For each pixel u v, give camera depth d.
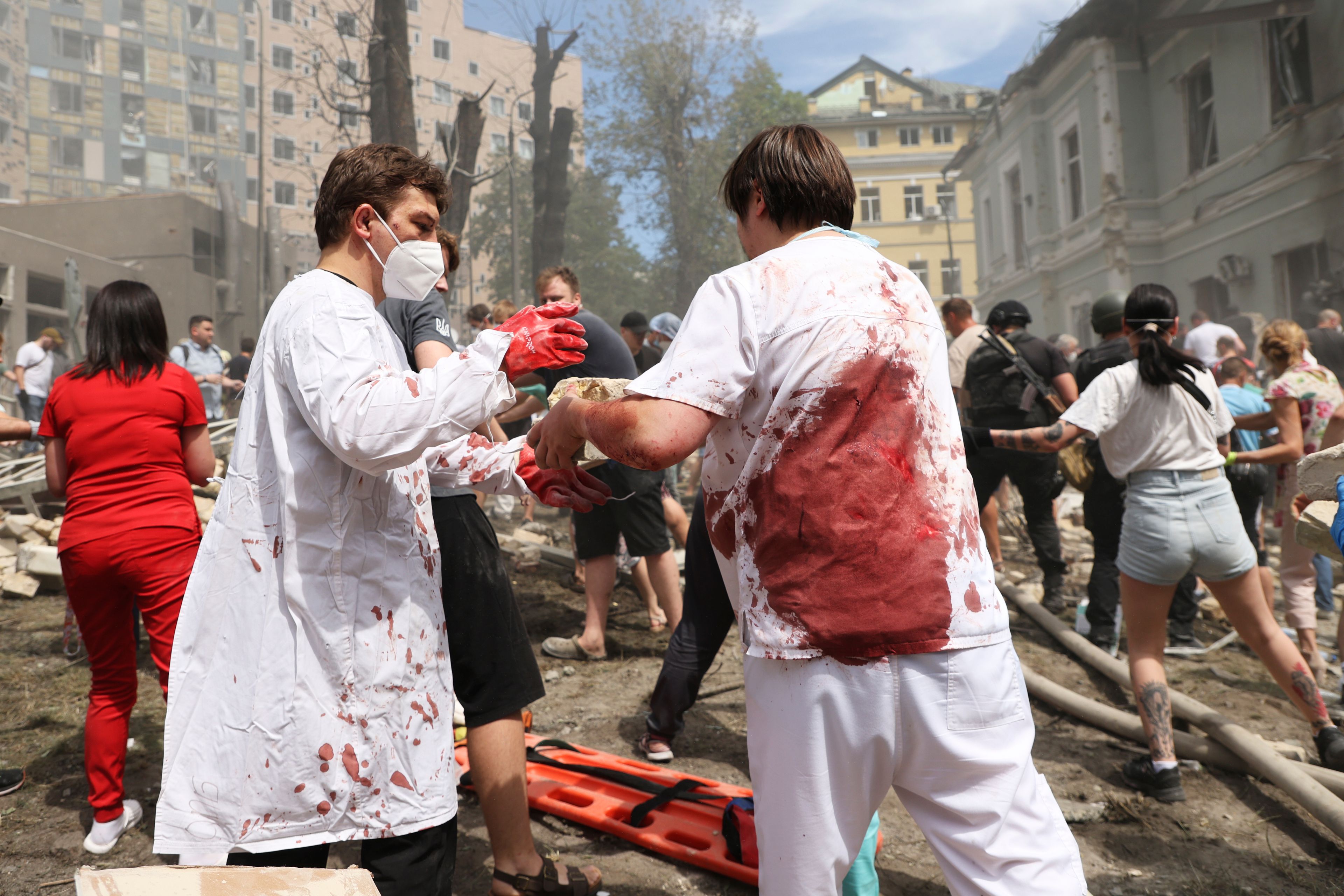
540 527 7.56
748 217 1.58
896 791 1.42
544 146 18.92
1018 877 1.32
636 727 3.43
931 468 1.37
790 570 1.33
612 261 34.59
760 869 1.40
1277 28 13.62
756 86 28.70
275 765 1.46
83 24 34.38
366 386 1.42
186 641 1.52
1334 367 7.02
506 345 1.50
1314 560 5.15
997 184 22.88
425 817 1.56
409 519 1.62
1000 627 1.36
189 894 1.04
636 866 2.42
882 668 1.29
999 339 5.10
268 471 1.52
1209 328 9.62
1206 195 15.30
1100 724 3.42
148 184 35.34
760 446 1.36
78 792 2.89
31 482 6.11
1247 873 2.44
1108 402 2.96
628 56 28.23
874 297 1.39
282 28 37.25
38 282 21.59
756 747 1.39
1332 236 12.62
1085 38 17.02
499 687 2.14
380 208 1.61
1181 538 2.87
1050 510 5.25
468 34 44.62
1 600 5.32
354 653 1.51
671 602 4.09
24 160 33.31
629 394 1.36
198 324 9.02
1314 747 3.26
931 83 43.91
